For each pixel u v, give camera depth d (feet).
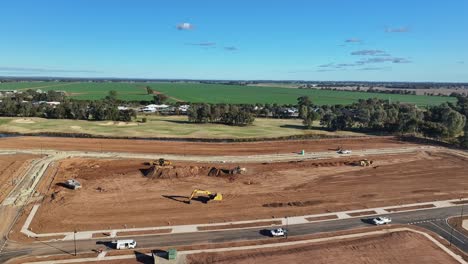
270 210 210.59
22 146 342.85
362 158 335.67
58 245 165.68
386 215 207.82
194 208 210.38
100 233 177.78
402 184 262.88
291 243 172.76
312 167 300.40
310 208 214.69
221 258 158.30
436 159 337.93
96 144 360.28
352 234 183.21
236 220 196.34
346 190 247.29
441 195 241.14
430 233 186.80
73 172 269.03
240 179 264.52
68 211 200.75
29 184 240.73
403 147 387.75
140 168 284.61
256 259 158.30
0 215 193.88
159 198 224.12
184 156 326.03
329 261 158.20
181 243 170.30
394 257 162.71
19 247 163.12
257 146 376.27
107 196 224.33
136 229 183.01
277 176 273.75
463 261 161.38
